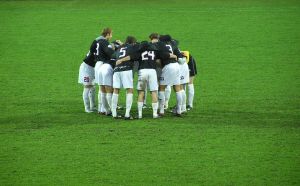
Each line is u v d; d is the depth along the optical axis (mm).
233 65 58094
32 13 82000
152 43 40844
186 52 43094
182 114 42812
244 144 36594
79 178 32219
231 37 69062
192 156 34906
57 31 72875
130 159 34625
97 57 41812
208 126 39969
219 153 35281
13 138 38094
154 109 41562
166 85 41594
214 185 31219
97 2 89000
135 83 52594
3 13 82000
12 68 57875
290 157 34594
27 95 48594
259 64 58094
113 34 70750
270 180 31641
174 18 78500
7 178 32219
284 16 77625
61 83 52469
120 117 42031
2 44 67500
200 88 50625
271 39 67500
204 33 71125
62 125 40500
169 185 31281
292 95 47781
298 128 39438
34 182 31781
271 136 37906
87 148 36281
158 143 36906
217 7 84500
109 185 31375
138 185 31328
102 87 41969
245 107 44594
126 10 83375
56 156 35156
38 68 57781
